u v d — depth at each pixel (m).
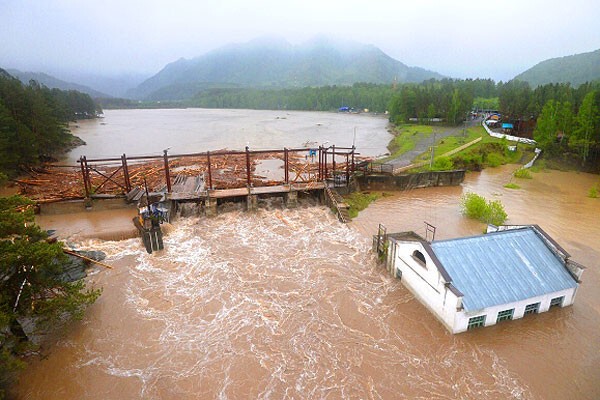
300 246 36.88
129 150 100.44
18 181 60.28
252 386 19.73
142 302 27.52
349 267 32.22
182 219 44.69
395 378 20.11
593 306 26.09
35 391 19.69
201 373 20.69
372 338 23.16
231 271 31.89
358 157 86.56
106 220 44.25
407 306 26.28
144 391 19.56
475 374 20.28
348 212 45.16
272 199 52.72
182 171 68.81
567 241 37.38
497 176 65.56
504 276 24.41
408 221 43.50
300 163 78.56
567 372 20.44
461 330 23.20
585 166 68.75
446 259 24.56
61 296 22.86
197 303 27.34
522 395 19.00
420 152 81.06
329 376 20.31
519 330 23.50
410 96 147.50
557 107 77.38
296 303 27.08
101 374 20.73
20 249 20.44
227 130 147.88
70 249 34.59
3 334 20.02
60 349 22.62
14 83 83.62
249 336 23.66
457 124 131.50
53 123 85.69
